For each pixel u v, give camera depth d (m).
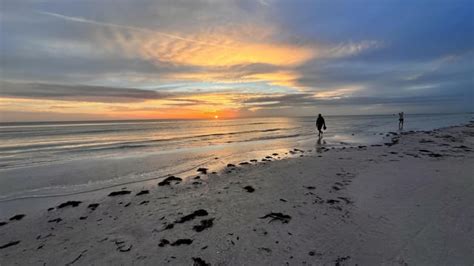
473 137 20.33
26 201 7.79
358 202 6.34
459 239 4.43
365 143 19.30
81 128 50.97
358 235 4.75
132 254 4.39
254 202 6.61
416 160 11.24
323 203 6.38
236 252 4.33
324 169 9.93
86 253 4.51
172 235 5.00
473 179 7.95
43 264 4.25
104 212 6.49
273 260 4.07
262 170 10.30
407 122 53.97
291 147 18.19
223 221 5.52
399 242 4.43
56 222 6.02
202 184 8.75
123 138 28.22
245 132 35.16
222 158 14.45
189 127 53.41
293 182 8.32
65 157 15.64
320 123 22.98
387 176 8.61
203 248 4.48
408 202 6.18
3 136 31.81
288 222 5.37
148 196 7.63
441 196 6.50
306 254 4.21
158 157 15.03
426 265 3.79
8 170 11.93
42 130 44.00
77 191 8.69
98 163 13.41
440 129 29.27
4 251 4.73
